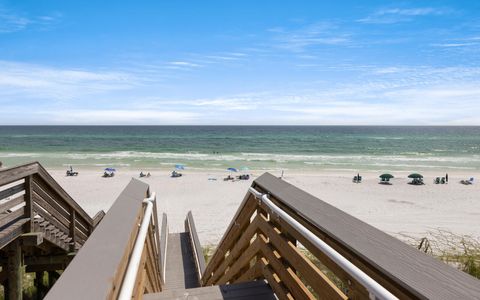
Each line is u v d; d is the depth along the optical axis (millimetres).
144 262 2389
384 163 43938
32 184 4902
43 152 55969
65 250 6281
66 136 101312
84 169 36812
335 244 1581
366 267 1315
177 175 32000
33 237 4754
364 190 26266
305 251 8266
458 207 21078
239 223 3645
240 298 2664
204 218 18047
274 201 2586
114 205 1868
